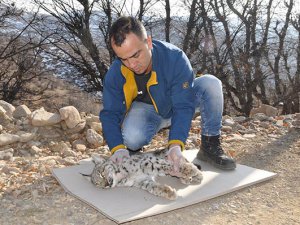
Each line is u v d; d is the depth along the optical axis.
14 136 1.85
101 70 6.11
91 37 5.99
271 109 2.79
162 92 1.37
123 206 1.21
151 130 1.51
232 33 6.82
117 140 1.39
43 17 5.79
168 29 6.10
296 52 6.82
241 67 6.60
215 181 1.43
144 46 1.14
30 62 6.32
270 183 1.47
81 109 6.21
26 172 1.52
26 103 6.57
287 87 7.04
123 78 1.37
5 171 1.50
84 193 1.31
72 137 2.02
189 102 1.37
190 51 6.43
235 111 7.45
